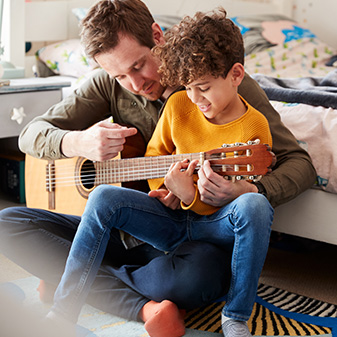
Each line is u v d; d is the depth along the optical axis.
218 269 1.22
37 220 1.35
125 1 1.35
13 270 1.65
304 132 1.59
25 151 1.55
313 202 1.57
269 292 1.55
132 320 1.29
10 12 2.53
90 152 1.35
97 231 1.20
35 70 2.64
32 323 0.42
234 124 1.23
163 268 1.24
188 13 3.24
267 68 2.72
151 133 1.50
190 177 1.20
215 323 1.30
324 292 1.57
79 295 1.18
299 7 3.64
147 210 1.25
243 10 3.42
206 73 1.14
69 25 2.86
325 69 2.81
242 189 1.19
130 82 1.37
